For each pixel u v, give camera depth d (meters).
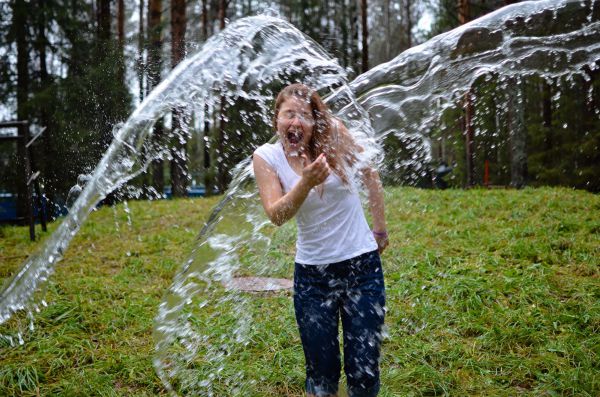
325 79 2.78
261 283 4.59
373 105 3.00
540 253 5.11
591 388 2.72
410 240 5.92
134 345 3.50
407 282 4.41
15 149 11.85
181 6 11.80
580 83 9.88
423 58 3.06
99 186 2.56
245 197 2.88
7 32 14.80
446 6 19.41
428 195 8.74
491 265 4.86
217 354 3.30
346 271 2.22
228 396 2.83
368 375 2.18
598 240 5.51
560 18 3.06
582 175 11.54
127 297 4.43
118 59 4.02
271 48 2.70
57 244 2.82
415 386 2.84
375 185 2.45
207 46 2.67
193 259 3.18
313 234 2.24
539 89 11.64
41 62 14.80
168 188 12.00
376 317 2.20
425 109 3.10
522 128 11.69
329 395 2.26
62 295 4.48
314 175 2.00
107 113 4.21
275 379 2.96
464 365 3.05
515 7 3.08
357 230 2.26
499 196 8.32
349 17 13.26
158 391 2.93
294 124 2.21
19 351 3.37
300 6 12.64
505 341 3.32
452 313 3.74
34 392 2.90
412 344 3.29
